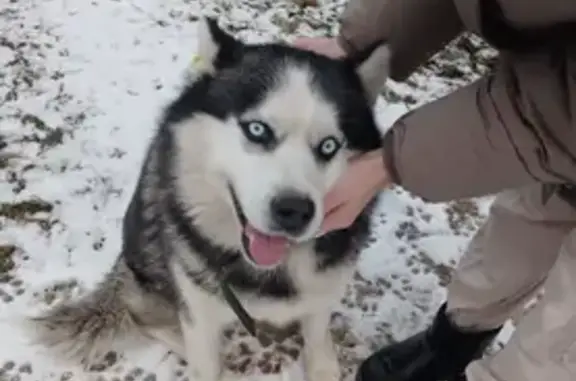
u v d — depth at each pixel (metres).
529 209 0.78
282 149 0.74
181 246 0.85
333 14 1.53
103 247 1.10
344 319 1.06
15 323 1.00
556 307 0.71
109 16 1.45
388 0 0.79
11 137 1.23
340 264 0.85
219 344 0.99
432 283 1.11
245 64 0.77
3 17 1.43
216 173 0.77
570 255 0.70
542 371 0.75
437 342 0.95
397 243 1.15
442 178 0.66
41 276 1.06
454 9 0.80
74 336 0.99
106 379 0.97
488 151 0.63
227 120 0.75
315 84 0.75
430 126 0.64
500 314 0.89
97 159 1.21
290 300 0.86
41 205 1.14
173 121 0.80
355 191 0.74
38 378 0.96
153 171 0.87
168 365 0.99
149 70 1.36
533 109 0.59
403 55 0.84
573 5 0.54
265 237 0.76
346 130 0.76
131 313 1.00
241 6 1.52
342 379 1.00
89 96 1.30
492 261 0.84
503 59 0.62
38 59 1.36
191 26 1.46
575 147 0.59
